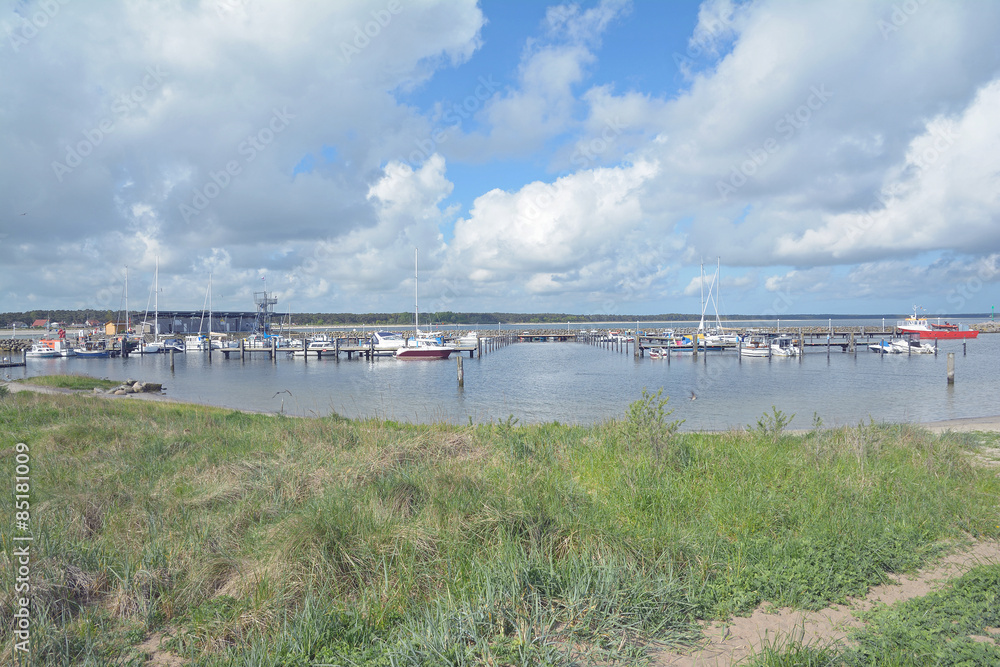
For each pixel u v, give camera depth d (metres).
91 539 5.88
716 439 11.04
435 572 4.81
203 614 4.35
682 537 5.38
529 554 4.91
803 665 3.49
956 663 3.49
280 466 8.59
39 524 5.77
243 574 4.81
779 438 10.62
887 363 52.50
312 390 35.56
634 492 6.71
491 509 5.73
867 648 3.70
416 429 13.54
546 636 3.82
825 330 82.88
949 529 5.94
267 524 6.06
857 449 8.75
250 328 112.06
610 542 5.14
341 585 4.65
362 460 8.49
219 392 34.56
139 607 4.55
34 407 16.59
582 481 7.75
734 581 4.75
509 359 64.56
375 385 38.75
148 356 73.31
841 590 4.65
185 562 5.16
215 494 7.18
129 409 17.69
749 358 60.69
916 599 4.38
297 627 3.96
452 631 3.87
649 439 8.85
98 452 10.12
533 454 9.27
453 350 64.69
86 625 4.25
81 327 112.31
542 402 28.12
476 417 22.80
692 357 61.88
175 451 10.38
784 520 6.00
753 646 3.89
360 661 3.67
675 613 4.20
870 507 6.48
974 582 4.64
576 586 4.32
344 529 5.20
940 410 23.91
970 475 8.09
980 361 53.88
